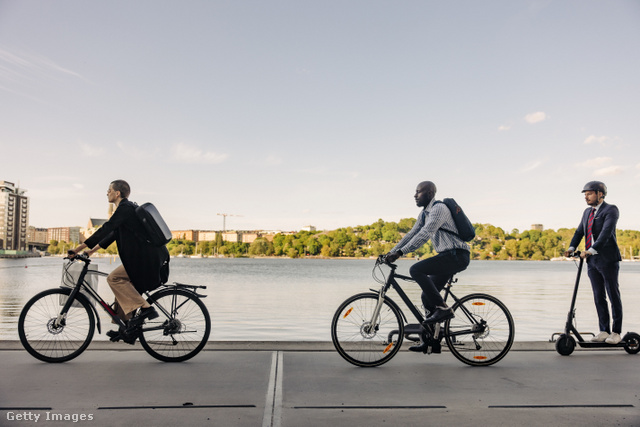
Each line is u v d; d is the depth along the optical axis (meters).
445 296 5.38
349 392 4.04
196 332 5.16
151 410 3.53
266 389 4.07
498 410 3.62
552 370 4.86
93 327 5.19
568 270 86.50
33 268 75.62
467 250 5.29
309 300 19.78
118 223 5.05
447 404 3.75
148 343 5.10
